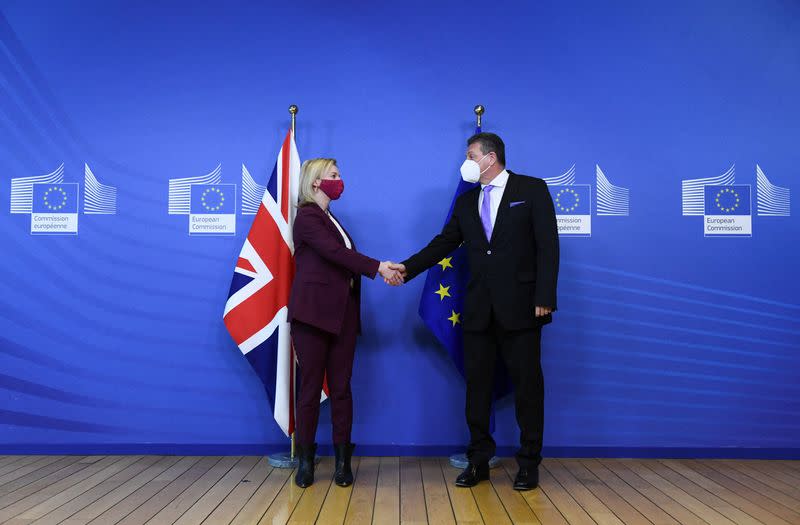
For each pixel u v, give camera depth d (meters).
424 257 2.61
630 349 2.93
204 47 3.03
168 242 2.99
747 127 2.99
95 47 3.03
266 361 2.75
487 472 2.53
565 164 2.98
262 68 3.02
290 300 2.48
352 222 2.97
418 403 2.93
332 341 2.52
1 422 2.93
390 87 3.01
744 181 2.97
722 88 2.99
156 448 2.92
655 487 2.44
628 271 2.95
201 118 3.02
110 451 2.93
